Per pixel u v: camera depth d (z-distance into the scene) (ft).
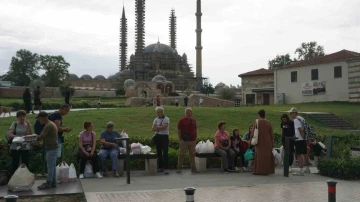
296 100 220.64
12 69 504.84
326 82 203.62
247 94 275.59
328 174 52.34
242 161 58.70
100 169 53.67
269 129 54.39
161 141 56.44
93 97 408.46
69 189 43.01
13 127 47.65
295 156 60.75
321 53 354.95
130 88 454.40
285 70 228.02
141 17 548.72
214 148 57.98
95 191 41.88
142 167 59.11
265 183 46.83
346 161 50.96
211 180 49.37
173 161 60.85
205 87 517.14
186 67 598.75
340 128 132.67
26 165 47.42
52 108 203.82
